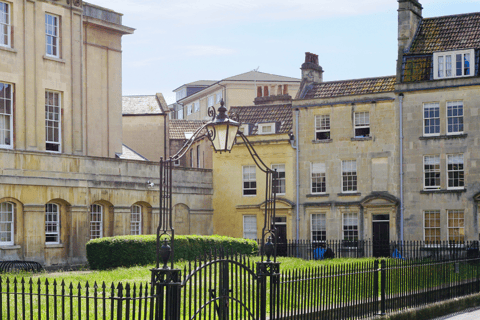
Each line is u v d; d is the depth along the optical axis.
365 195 45.94
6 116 35.00
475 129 42.84
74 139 38.28
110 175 40.31
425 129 44.44
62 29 38.12
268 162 49.00
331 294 15.75
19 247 34.59
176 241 33.69
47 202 36.34
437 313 20.86
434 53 44.34
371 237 45.59
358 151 46.31
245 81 80.19
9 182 34.03
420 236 44.00
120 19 47.72
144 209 43.47
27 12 36.09
